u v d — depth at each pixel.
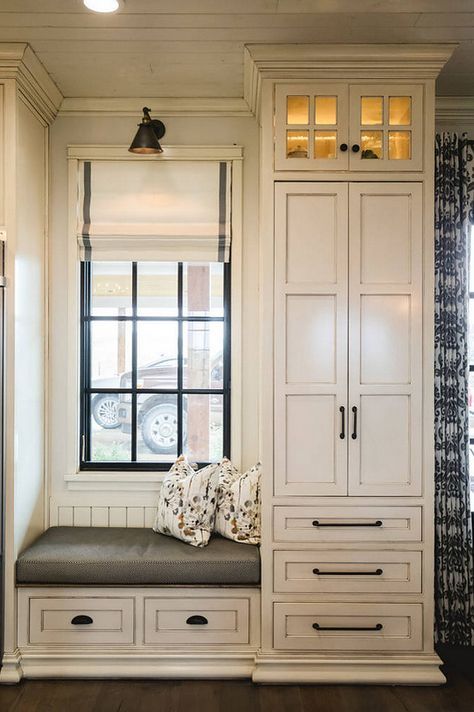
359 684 2.90
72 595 2.95
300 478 2.94
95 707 2.68
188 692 2.82
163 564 2.93
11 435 2.91
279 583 2.93
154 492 3.42
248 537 3.15
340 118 2.94
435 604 3.31
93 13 2.57
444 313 3.31
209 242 3.42
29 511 3.14
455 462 3.30
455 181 3.32
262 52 2.85
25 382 3.08
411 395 2.94
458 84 3.25
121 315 3.53
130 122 3.45
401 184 2.95
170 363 3.54
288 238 2.95
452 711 2.69
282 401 2.94
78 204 3.42
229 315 3.51
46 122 3.37
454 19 2.64
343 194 2.95
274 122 2.94
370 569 2.94
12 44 2.81
